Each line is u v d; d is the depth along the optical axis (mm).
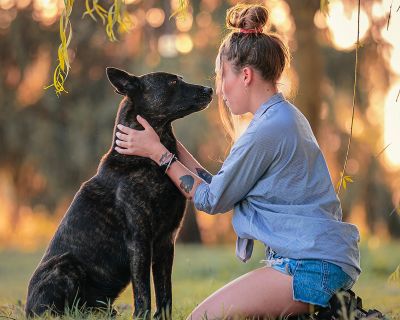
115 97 27031
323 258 6000
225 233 34000
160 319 6965
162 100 7105
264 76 6434
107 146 27188
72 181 27750
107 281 7113
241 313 6027
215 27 22016
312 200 6195
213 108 28109
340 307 5930
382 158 28828
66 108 27062
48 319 6559
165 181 6918
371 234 31719
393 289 12750
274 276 6074
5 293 13984
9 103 26344
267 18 6539
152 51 24250
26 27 24125
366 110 26516
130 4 19406
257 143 6180
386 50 15289
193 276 17188
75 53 23891
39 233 35375
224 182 6273
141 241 6879
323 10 6711
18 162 28031
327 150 28141
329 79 25859
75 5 21703
